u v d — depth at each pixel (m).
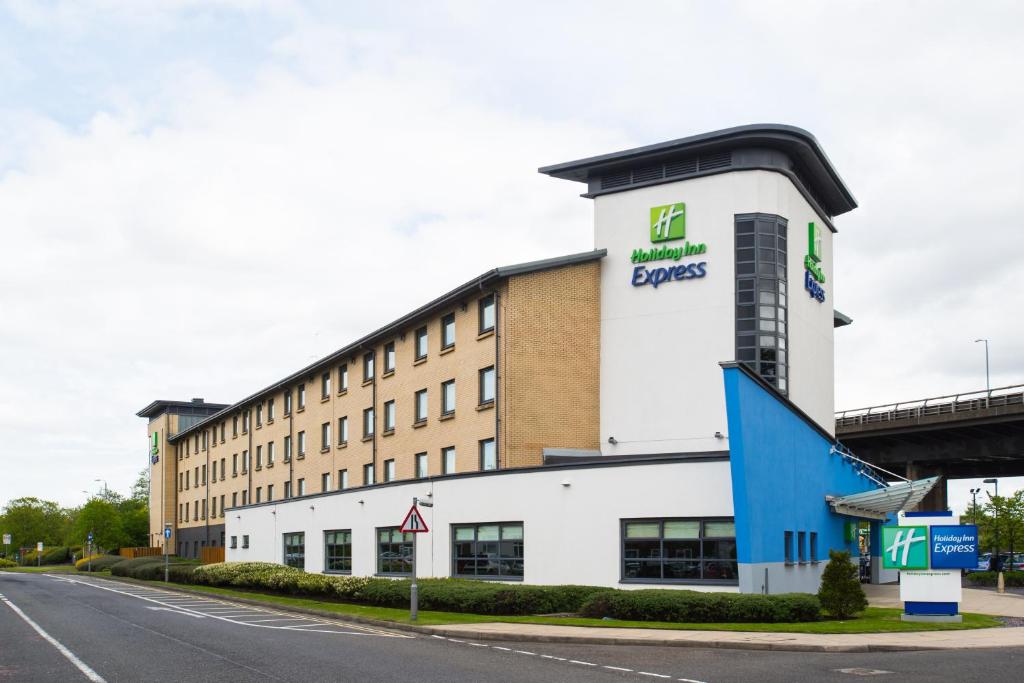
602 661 16.25
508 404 34.62
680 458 26.45
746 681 13.73
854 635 19.05
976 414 48.03
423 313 41.03
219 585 44.41
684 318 36.28
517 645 19.02
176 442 90.50
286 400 60.69
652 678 14.09
